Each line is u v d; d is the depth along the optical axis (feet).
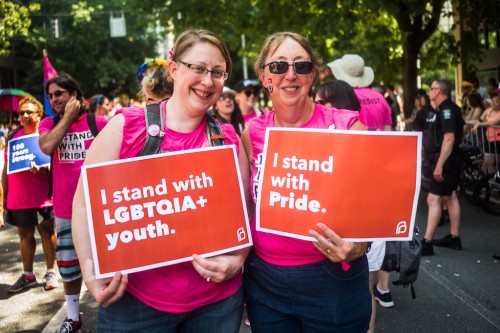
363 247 7.79
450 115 19.83
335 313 7.93
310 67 7.90
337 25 36.83
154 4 55.16
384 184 7.66
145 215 7.20
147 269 7.15
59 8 67.51
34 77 80.28
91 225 7.06
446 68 46.34
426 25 41.63
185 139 7.61
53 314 15.20
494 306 14.87
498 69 58.70
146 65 13.23
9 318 14.94
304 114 8.26
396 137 7.66
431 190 20.18
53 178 13.60
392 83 46.44
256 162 8.34
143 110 7.61
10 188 16.83
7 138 17.15
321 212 7.64
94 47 88.28
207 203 7.44
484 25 44.65
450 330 13.42
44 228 17.29
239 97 20.79
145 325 7.26
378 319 14.26
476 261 19.03
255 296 8.34
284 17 49.37
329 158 7.68
